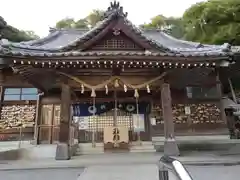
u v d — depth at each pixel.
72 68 8.05
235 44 21.44
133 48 8.59
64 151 7.60
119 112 12.58
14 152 8.72
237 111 14.30
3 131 13.55
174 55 7.56
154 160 6.92
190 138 12.40
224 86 16.94
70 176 5.17
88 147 10.30
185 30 28.06
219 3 23.20
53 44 12.03
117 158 7.63
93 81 8.44
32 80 9.38
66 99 8.16
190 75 9.65
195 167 5.97
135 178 4.57
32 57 7.09
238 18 21.59
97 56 7.32
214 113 13.20
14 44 7.19
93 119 12.39
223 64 8.00
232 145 10.88
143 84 8.48
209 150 10.32
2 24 22.11
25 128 13.70
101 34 8.23
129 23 8.34
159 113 12.61
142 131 12.40
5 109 13.95
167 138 8.14
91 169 5.58
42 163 6.65
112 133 10.01
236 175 5.06
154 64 7.82
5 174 5.39
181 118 13.01
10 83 14.12
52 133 12.44
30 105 14.13
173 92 13.40
